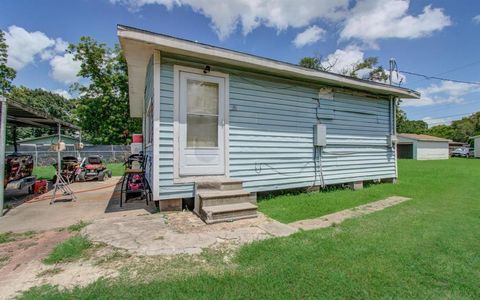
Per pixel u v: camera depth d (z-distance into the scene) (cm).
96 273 230
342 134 695
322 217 431
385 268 238
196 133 482
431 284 213
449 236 328
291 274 226
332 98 673
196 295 195
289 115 597
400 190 687
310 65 2570
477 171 1232
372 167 767
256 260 255
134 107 1139
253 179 541
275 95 576
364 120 745
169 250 278
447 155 3020
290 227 366
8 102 467
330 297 194
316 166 643
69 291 200
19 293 200
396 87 756
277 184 575
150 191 575
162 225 365
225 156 506
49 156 1742
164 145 448
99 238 312
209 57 468
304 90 622
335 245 294
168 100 453
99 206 515
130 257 261
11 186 593
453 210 474
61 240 320
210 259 258
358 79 667
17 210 487
